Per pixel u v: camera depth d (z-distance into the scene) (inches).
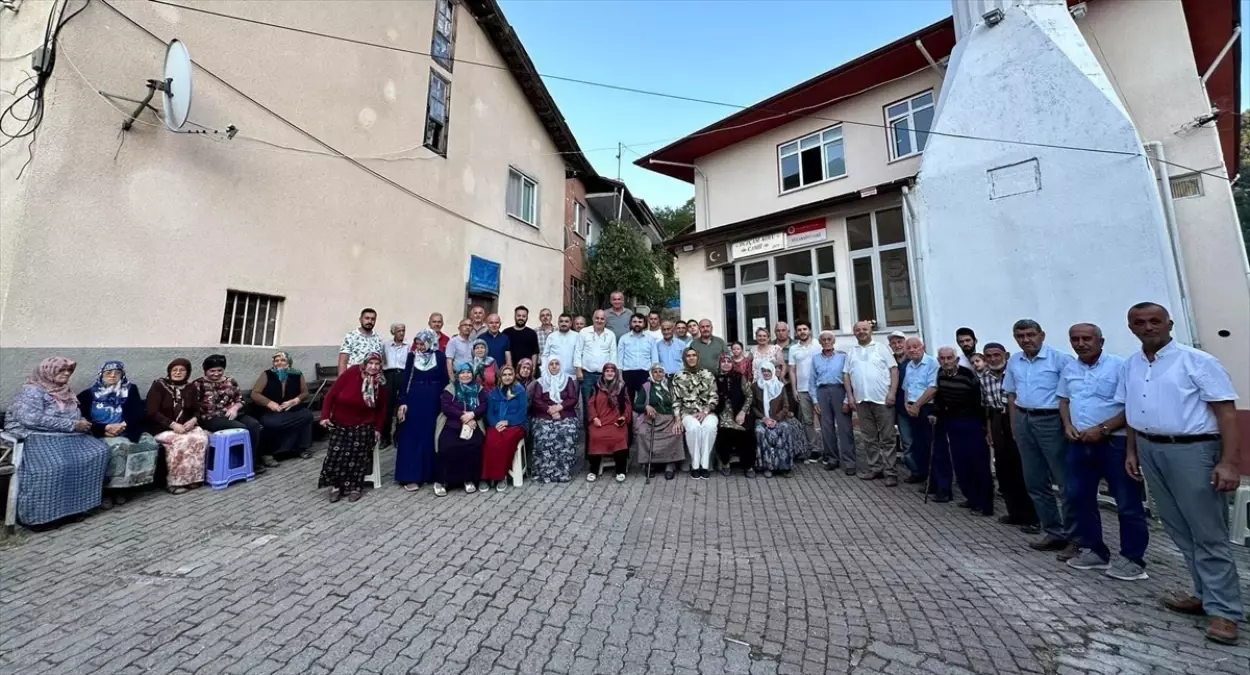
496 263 469.1
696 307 502.9
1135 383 127.0
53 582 130.3
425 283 388.2
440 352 227.9
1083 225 242.5
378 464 215.3
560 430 231.1
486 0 435.5
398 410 222.1
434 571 137.5
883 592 128.1
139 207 227.5
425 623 112.1
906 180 317.7
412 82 382.3
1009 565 144.6
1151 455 121.9
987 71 281.1
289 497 199.8
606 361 268.5
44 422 169.8
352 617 114.0
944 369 197.3
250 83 275.1
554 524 175.2
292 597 122.6
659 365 248.8
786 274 435.8
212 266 254.1
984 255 269.9
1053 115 256.7
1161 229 225.0
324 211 314.2
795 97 445.1
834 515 188.9
